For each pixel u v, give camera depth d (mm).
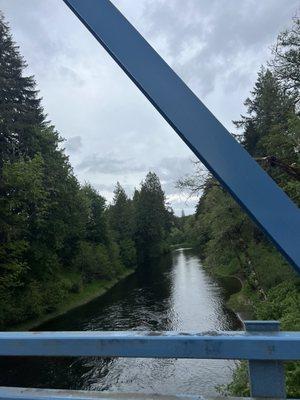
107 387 12461
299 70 16766
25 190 24031
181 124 1372
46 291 27391
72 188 35969
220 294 26656
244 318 19375
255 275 21562
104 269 41125
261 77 26547
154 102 1396
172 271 45844
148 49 1425
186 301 25438
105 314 24422
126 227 67125
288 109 17469
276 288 18047
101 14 1464
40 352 1579
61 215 32438
